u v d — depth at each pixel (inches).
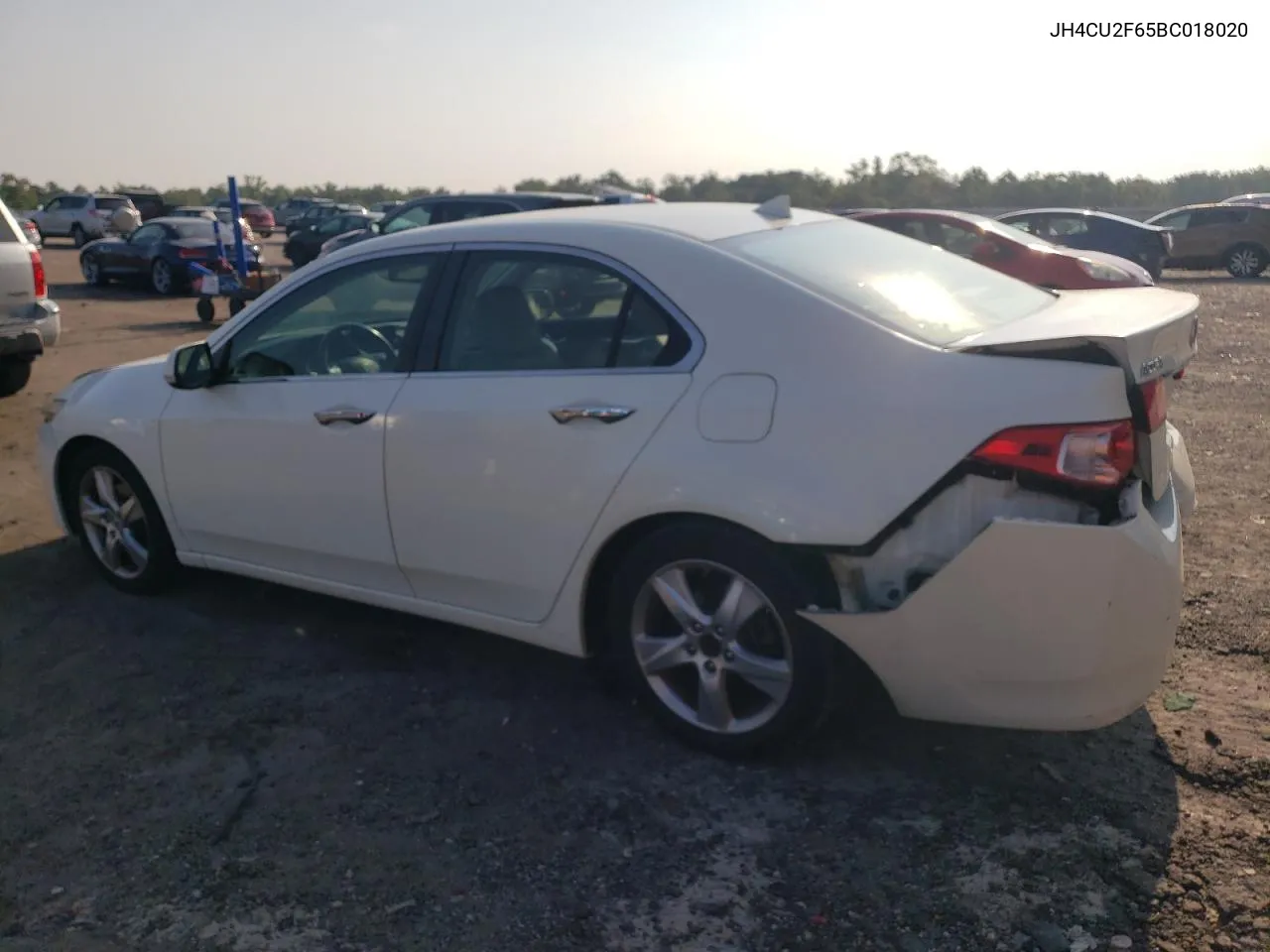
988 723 125.6
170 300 748.6
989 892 115.3
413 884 119.5
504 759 143.9
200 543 187.3
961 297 148.5
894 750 142.9
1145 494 128.1
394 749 146.9
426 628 185.9
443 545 155.4
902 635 123.3
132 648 179.3
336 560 169.3
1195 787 132.0
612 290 143.5
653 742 147.0
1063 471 116.4
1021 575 117.9
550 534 144.4
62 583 208.1
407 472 155.6
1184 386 380.2
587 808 132.3
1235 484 252.4
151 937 112.2
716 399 131.6
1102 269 459.2
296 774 141.1
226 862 123.7
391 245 165.6
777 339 130.9
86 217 1459.2
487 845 125.9
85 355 485.7
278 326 174.9
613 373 140.3
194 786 138.8
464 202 551.8
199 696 162.4
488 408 147.6
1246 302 685.3
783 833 126.5
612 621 145.1
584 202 543.5
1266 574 194.7
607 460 137.6
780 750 137.6
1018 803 130.4
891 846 123.5
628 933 111.3
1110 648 119.8
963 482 119.4
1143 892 114.4
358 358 165.9
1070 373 118.6
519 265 152.6
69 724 155.1
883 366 125.1
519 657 173.9
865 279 143.4
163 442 185.2
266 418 170.6
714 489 129.4
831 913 113.3
